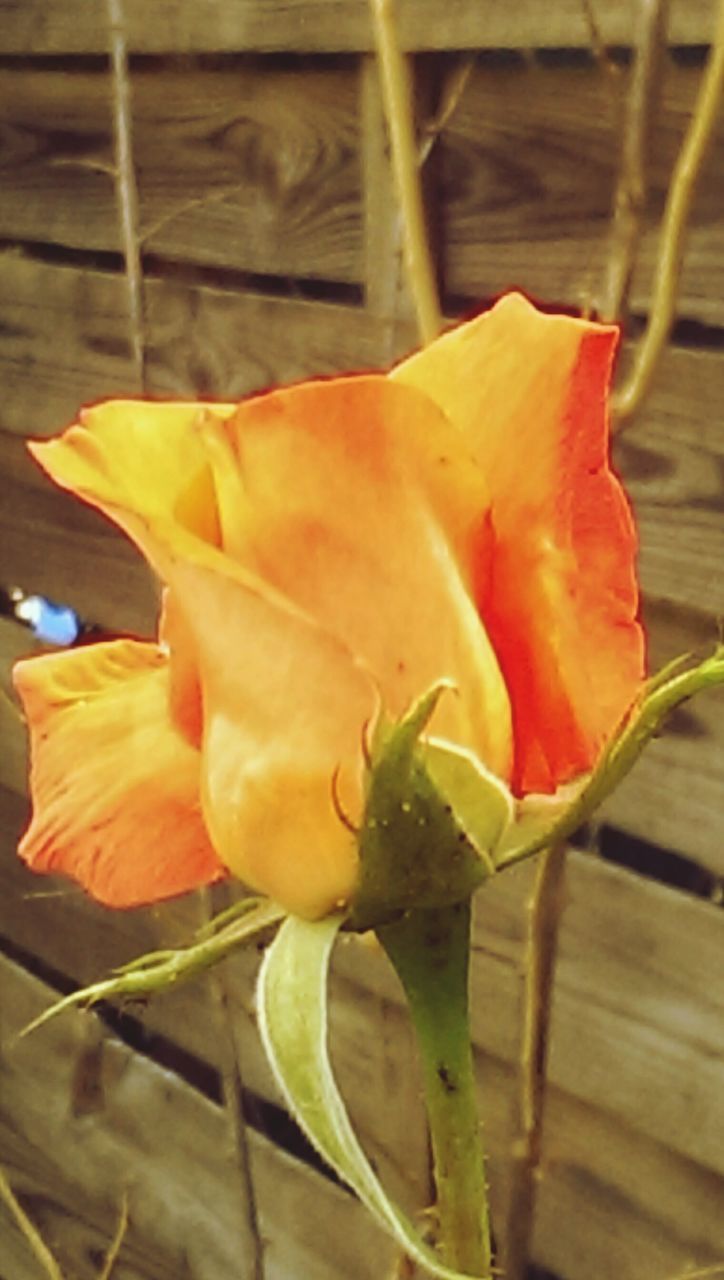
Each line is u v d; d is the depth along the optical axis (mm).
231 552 164
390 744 155
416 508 163
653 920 457
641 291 387
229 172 494
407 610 164
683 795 433
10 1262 801
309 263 478
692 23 345
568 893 479
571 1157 520
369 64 429
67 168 557
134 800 193
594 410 167
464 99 417
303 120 461
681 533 405
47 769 200
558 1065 503
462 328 171
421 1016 177
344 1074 576
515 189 413
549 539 169
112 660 205
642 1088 478
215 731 169
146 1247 723
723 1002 445
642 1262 507
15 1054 767
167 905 617
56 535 631
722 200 362
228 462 160
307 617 159
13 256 602
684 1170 483
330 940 167
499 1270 200
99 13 503
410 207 280
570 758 175
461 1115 179
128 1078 698
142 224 533
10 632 663
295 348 487
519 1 376
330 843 164
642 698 169
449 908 172
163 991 184
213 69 484
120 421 165
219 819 169
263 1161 634
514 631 173
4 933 750
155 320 539
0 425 636
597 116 383
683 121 363
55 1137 756
